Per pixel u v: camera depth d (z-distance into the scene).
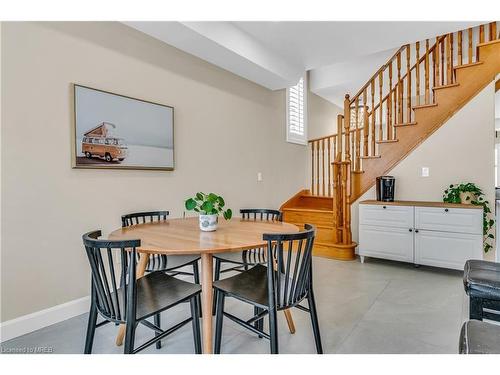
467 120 3.59
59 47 2.32
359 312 2.46
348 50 3.89
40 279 2.24
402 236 3.61
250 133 4.39
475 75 3.55
